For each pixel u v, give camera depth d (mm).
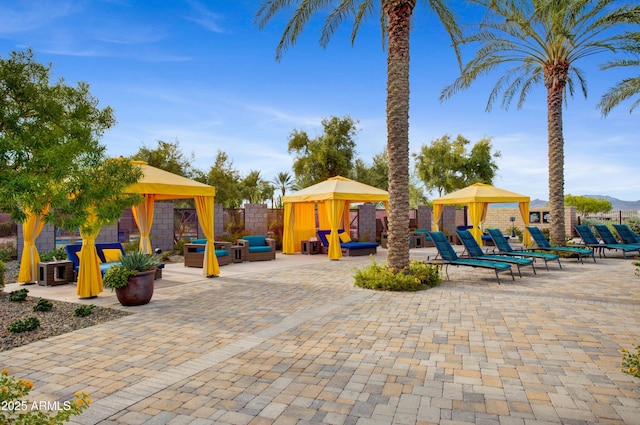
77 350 4828
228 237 16656
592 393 3518
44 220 5594
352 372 4047
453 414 3170
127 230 16734
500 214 27094
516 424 3010
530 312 6426
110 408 3312
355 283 9078
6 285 9445
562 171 14516
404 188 8953
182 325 5871
